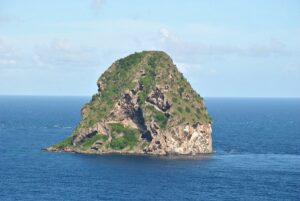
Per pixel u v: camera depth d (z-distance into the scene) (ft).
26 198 587.68
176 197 604.49
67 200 581.53
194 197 606.55
